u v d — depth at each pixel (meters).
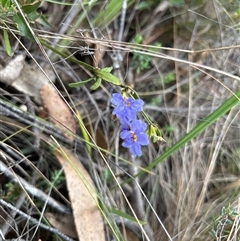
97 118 0.35
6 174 0.31
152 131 0.28
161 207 0.35
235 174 0.36
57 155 0.33
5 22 0.30
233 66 0.38
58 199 0.33
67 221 0.32
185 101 0.38
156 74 0.38
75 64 0.35
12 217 0.31
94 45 0.35
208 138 0.37
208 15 0.38
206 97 0.38
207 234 0.33
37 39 0.28
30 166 0.33
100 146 0.35
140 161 0.36
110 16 0.35
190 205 0.35
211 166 0.36
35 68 0.33
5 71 0.32
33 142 0.33
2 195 0.32
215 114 0.31
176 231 0.34
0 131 0.32
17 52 0.33
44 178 0.32
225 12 0.37
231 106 0.31
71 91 0.35
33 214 0.32
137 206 0.35
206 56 0.38
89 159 0.33
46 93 0.33
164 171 0.36
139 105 0.27
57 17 0.35
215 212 0.34
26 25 0.29
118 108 0.27
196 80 0.38
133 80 0.37
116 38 0.36
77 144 0.34
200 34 0.38
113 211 0.33
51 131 0.33
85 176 0.33
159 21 0.38
